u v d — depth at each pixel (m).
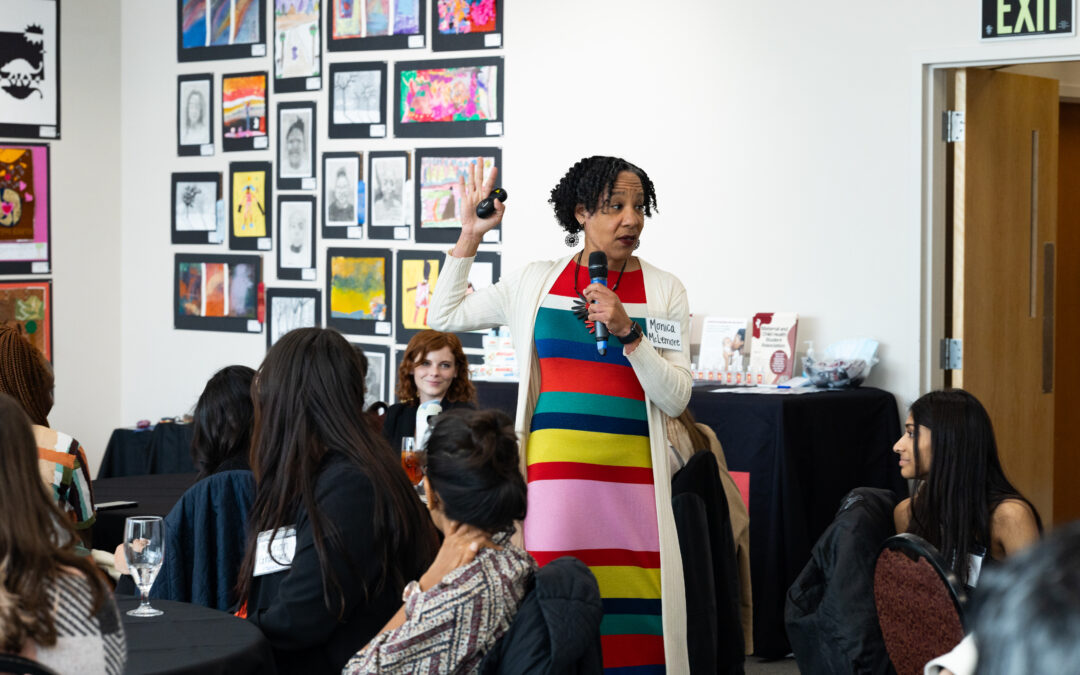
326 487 2.43
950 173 5.19
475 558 2.03
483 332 6.14
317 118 6.70
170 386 7.39
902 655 2.55
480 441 2.02
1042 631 0.67
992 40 4.83
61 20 7.18
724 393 4.79
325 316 6.71
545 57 5.93
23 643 1.63
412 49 6.34
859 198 5.15
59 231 7.22
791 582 4.57
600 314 2.67
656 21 5.62
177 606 2.60
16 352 3.25
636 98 5.69
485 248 6.13
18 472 1.68
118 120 7.51
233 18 7.02
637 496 2.84
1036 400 5.68
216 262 7.16
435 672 1.97
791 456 4.57
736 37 5.41
